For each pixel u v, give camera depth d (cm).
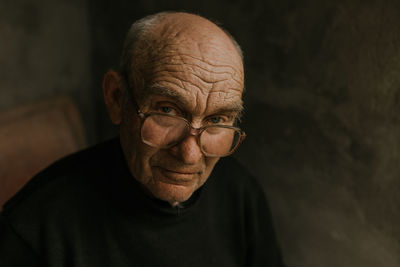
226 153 91
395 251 114
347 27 107
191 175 88
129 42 86
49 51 204
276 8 124
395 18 95
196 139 82
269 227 132
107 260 98
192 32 79
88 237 97
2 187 169
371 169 114
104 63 217
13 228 90
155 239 100
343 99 114
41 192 97
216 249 114
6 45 185
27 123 184
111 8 195
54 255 93
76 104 224
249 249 130
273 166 146
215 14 145
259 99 141
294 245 151
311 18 115
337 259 137
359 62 107
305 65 121
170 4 163
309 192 137
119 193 98
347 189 124
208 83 77
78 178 101
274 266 133
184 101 77
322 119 123
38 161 185
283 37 125
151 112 81
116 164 101
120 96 91
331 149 124
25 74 196
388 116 104
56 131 196
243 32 137
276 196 150
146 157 85
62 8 202
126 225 98
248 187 124
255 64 137
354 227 126
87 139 235
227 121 87
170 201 92
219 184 117
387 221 114
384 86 103
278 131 139
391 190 110
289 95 130
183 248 104
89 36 217
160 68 77
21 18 188
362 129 112
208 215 111
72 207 97
